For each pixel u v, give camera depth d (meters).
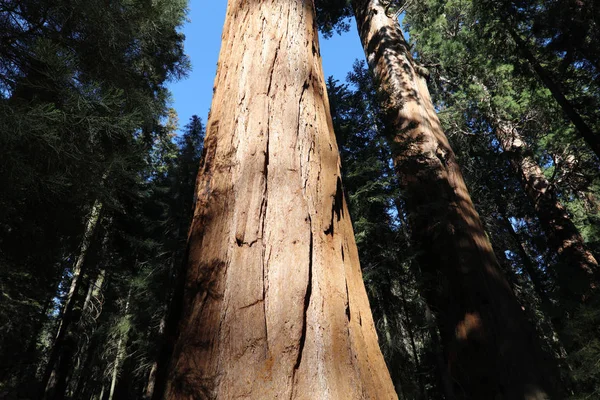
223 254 1.56
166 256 12.22
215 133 2.10
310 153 1.89
